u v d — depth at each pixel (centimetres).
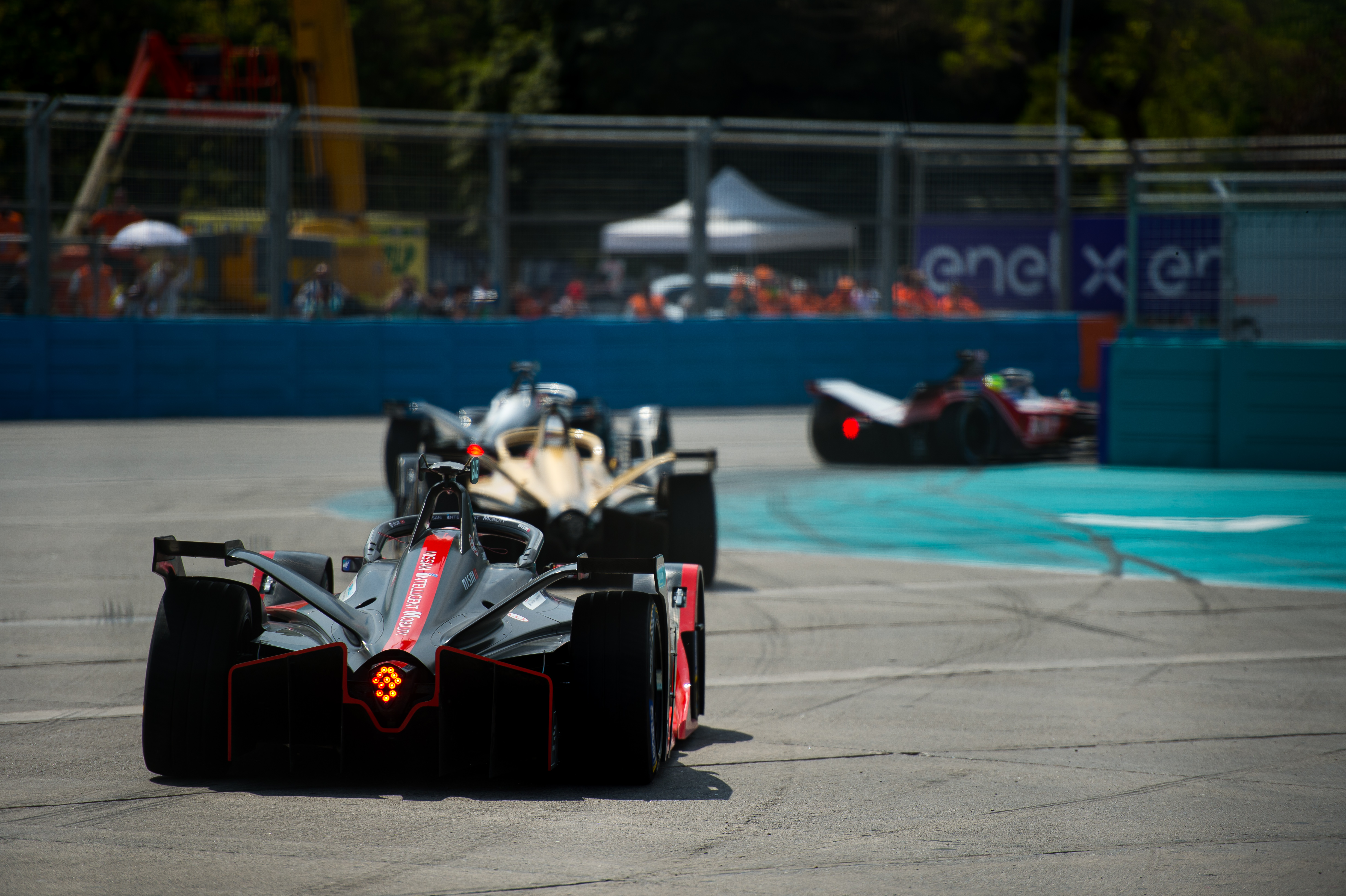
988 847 1686
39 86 16600
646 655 1897
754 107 16325
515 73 17950
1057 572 3928
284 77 19888
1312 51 15388
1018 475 6159
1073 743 2227
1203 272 9312
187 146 8256
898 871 1591
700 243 9162
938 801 1889
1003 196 9812
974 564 4053
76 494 5275
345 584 3588
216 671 1886
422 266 8806
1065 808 1862
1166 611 3397
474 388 8638
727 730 2303
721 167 13625
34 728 2244
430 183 8750
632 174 9256
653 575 2008
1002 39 15000
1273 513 4991
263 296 8456
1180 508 5138
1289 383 6091
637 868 1577
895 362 9550
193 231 8294
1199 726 2344
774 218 9306
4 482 5612
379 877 1530
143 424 8012
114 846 1631
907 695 2573
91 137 8425
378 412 8519
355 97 11325
